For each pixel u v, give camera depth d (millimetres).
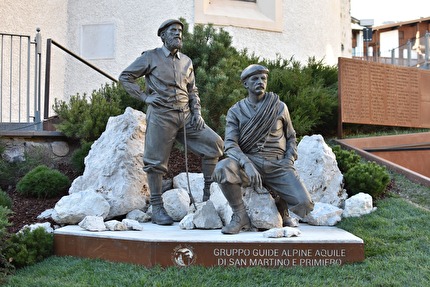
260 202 6578
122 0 13578
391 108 12086
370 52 33625
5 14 12359
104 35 13625
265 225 6512
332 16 16078
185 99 7410
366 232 6715
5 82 12305
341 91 11234
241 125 6578
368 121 11656
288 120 6734
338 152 8742
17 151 9742
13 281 5746
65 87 13688
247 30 14070
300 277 5512
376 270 5625
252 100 6625
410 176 8914
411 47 23312
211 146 7508
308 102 10953
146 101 7238
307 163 7836
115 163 7836
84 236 6453
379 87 11891
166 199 7664
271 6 14516
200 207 7000
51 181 8648
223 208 6941
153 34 13391
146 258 5836
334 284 5297
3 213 6539
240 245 5746
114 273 5723
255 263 5742
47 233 6746
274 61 12695
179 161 9406
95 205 7340
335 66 13211
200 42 10352
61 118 10266
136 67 7254
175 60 7355
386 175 8109
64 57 13719
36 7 13000
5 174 9242
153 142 7250
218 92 9422
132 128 8016
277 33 14586
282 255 5762
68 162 9961
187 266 5738
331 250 5809
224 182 6297
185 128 7406
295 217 7328
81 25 13758
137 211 7676
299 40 14977
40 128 10352
